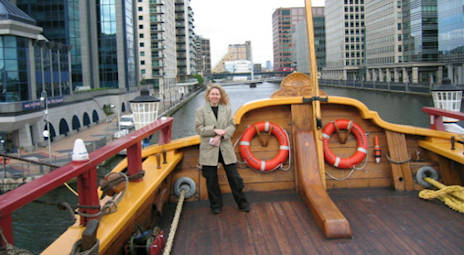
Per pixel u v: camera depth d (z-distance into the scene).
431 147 5.25
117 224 3.00
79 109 40.31
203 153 4.43
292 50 184.38
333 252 3.59
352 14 108.62
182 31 117.12
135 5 67.75
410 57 76.62
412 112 50.12
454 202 4.55
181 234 4.11
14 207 1.95
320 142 4.89
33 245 16.17
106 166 27.39
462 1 60.47
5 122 28.14
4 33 29.14
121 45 57.38
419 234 3.92
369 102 63.59
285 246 3.73
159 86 88.06
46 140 32.78
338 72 115.38
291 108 5.21
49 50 36.41
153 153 5.12
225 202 4.96
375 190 5.21
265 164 5.04
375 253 3.56
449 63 65.31
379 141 5.43
